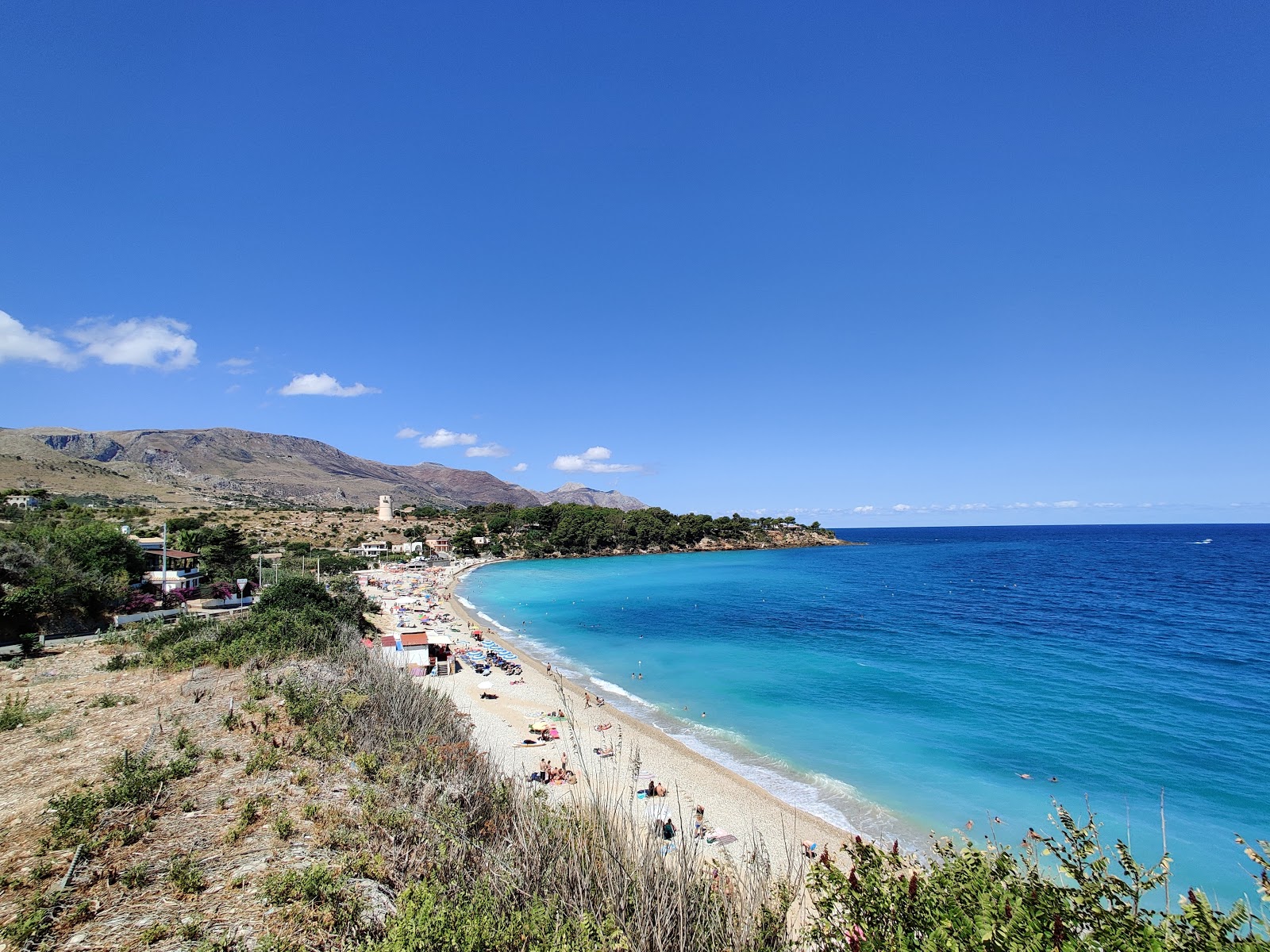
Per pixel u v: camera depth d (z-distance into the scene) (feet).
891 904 18.51
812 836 64.54
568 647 171.94
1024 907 16.71
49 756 53.11
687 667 145.69
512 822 38.24
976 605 243.81
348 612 143.33
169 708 68.13
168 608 145.38
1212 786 78.43
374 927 29.17
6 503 273.95
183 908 30.60
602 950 22.68
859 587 306.35
